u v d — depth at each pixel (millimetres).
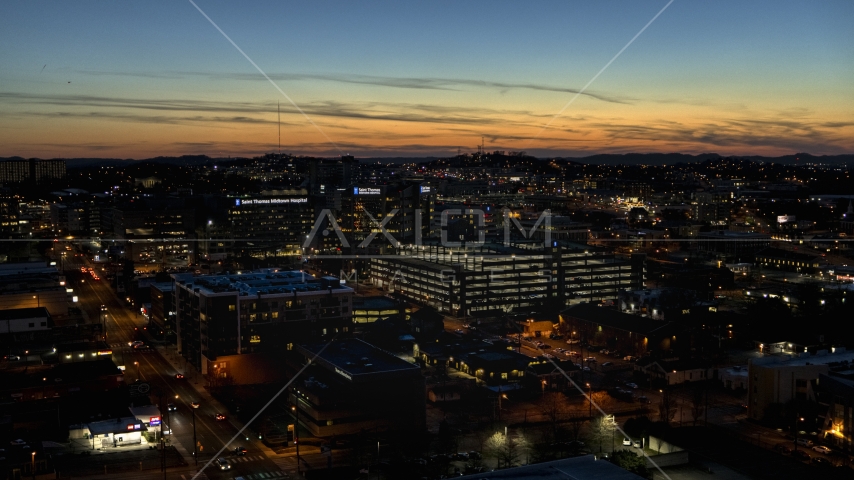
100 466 184500
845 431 188250
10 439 191750
